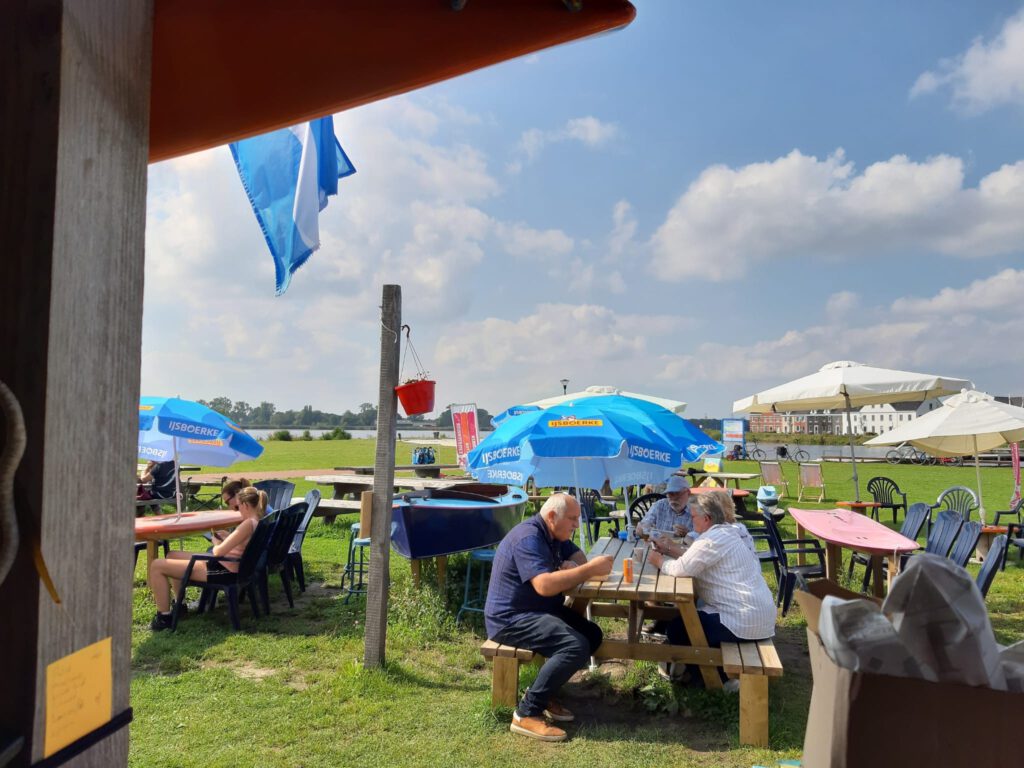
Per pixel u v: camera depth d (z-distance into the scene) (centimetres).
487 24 132
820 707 114
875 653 105
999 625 690
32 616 96
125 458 112
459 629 662
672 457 566
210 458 909
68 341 100
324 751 415
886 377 1280
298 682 528
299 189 255
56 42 98
